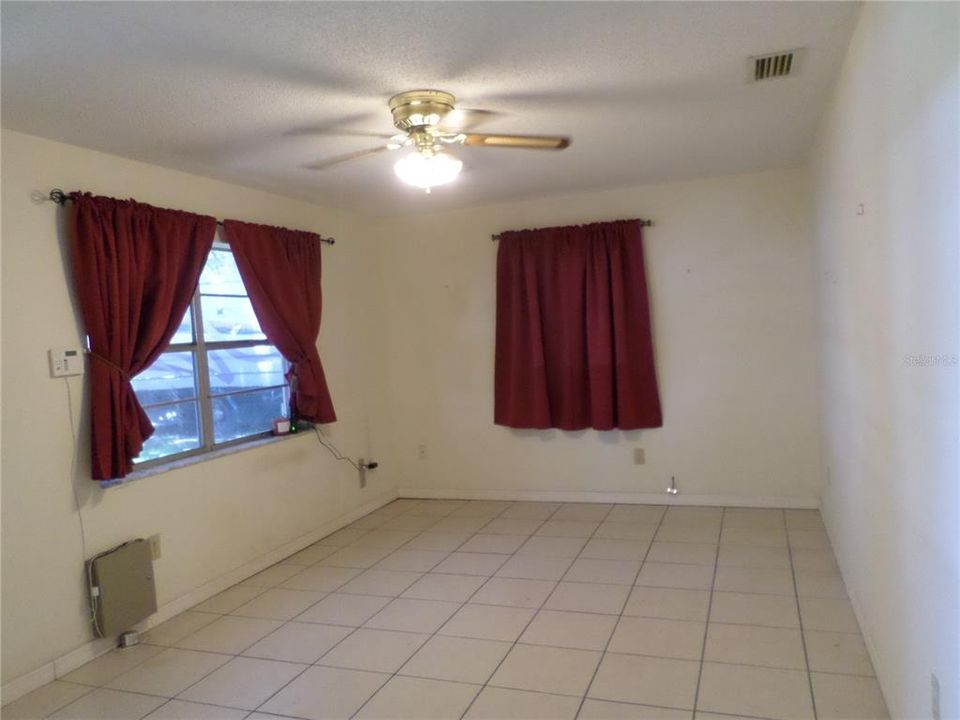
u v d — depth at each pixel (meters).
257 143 3.23
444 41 2.25
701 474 4.78
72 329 3.02
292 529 4.32
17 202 2.85
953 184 1.32
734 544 3.98
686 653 2.76
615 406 4.83
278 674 2.81
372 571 3.94
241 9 1.97
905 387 1.83
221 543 3.77
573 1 2.03
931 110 1.45
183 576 3.52
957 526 1.41
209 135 3.08
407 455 5.54
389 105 2.79
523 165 3.99
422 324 5.41
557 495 5.14
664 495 4.87
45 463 2.89
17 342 2.81
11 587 2.74
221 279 4.02
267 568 4.07
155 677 2.83
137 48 2.19
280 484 4.23
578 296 4.85
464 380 5.33
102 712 2.59
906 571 1.92
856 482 2.80
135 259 3.22
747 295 4.61
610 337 4.79
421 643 3.00
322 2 1.95
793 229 4.48
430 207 5.08
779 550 3.84
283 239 4.23
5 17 1.94
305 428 4.50
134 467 3.38
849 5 2.16
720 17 2.19
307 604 3.51
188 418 3.74
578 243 4.83
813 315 4.46
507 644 2.94
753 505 4.68
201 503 3.65
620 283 4.73
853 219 2.57
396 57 2.36
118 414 3.07
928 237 1.53
